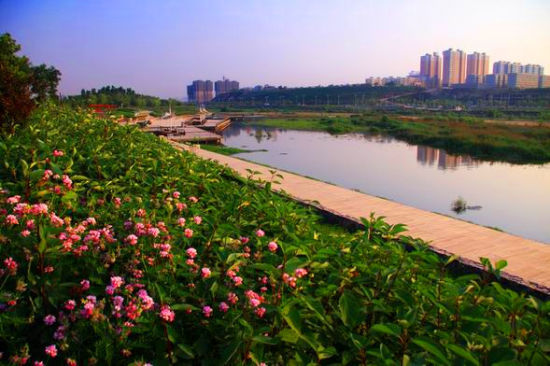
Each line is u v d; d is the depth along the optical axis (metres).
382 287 2.50
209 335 2.21
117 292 2.38
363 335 2.24
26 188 3.27
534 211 13.21
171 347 2.11
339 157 26.06
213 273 2.49
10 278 2.35
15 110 6.57
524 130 40.59
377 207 8.36
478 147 30.78
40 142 4.63
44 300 2.19
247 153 25.58
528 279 5.09
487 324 2.14
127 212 3.44
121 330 1.98
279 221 4.11
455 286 2.35
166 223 3.24
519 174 20.77
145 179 4.98
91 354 1.96
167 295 2.30
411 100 118.06
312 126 57.41
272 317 2.31
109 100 73.25
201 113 80.81
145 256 2.67
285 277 2.39
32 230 2.61
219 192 5.55
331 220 7.59
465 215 12.72
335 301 2.59
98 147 5.97
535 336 2.14
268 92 157.50
